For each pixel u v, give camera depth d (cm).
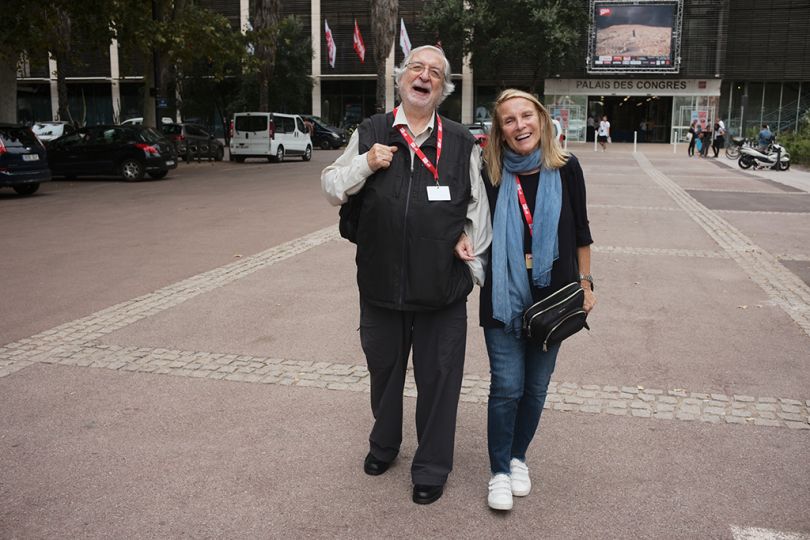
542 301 311
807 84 4531
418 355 334
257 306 668
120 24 2034
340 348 548
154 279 777
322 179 327
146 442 391
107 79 4925
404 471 362
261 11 3058
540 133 314
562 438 398
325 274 801
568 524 314
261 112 2883
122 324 611
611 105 4772
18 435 400
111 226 1145
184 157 2738
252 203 1450
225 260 876
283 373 497
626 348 550
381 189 314
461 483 351
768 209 1387
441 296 315
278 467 364
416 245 312
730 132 4622
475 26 4094
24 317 634
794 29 4409
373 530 309
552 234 314
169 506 327
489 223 325
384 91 3216
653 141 4712
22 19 1812
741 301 690
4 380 483
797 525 312
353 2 4722
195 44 2192
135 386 473
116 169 1955
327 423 417
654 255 914
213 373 497
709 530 308
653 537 303
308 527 311
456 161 317
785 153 2473
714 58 4425
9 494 337
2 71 1908
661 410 436
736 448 385
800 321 622
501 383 323
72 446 386
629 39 4412
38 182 1573
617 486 346
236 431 405
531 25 4066
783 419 422
